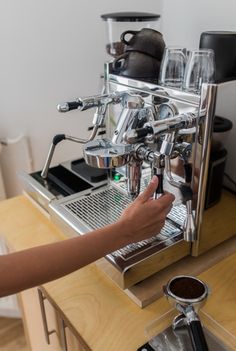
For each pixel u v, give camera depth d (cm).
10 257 48
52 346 93
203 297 63
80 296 74
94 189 99
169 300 65
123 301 73
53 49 119
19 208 105
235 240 88
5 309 153
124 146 63
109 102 78
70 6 115
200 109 67
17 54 115
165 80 78
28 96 122
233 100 78
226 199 97
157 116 70
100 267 78
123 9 122
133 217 57
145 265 73
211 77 74
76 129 136
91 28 122
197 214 75
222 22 95
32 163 133
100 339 64
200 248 81
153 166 66
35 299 90
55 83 124
